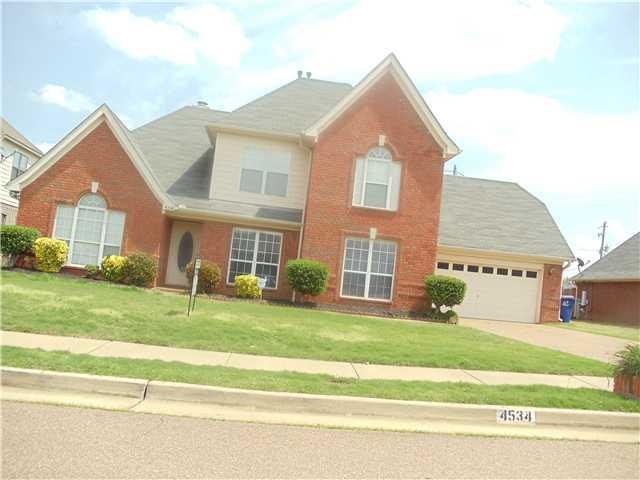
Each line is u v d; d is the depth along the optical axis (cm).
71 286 1543
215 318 1252
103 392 721
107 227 1923
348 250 1975
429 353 1125
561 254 2320
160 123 2412
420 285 1966
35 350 831
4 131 2991
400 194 1972
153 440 576
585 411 778
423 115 1981
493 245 2320
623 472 590
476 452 622
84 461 509
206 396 726
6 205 3064
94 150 1922
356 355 1063
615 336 1930
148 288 1861
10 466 486
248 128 2073
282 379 810
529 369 1069
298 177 2111
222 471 513
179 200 2045
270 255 2047
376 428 681
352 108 1983
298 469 532
